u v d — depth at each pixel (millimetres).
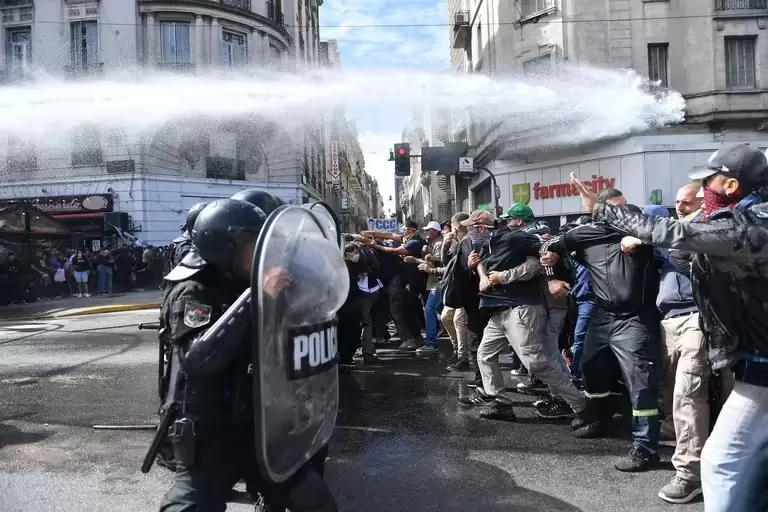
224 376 2088
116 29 24719
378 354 7965
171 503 2043
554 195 20000
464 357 6938
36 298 17359
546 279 4453
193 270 2170
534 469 3832
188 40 25562
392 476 3766
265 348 1951
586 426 4457
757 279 2098
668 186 17938
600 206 2359
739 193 2357
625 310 3826
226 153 26031
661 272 3986
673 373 4020
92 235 23969
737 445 2178
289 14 31219
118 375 6805
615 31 18656
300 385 2111
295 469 2115
